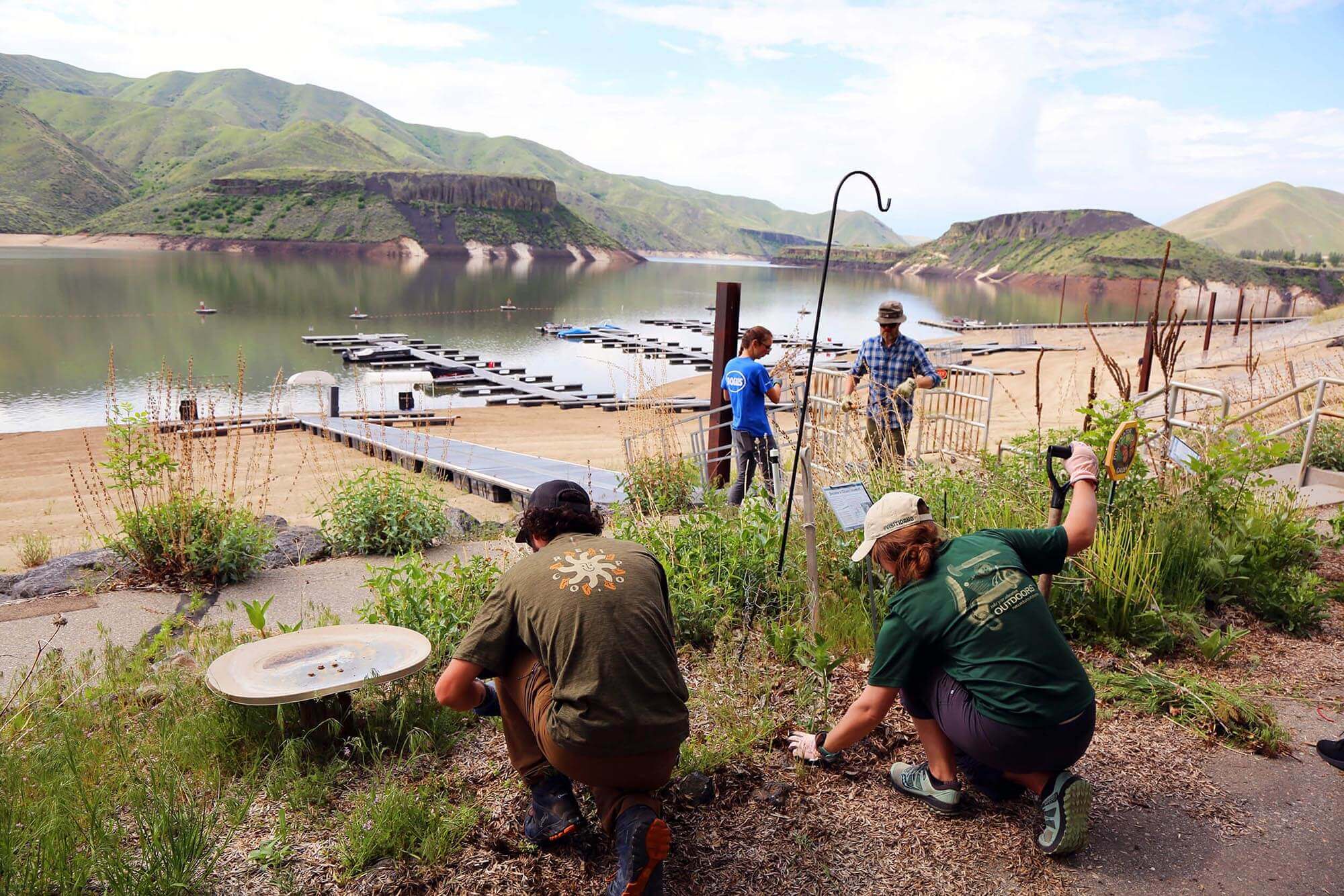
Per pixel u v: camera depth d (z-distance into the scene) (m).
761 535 5.12
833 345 67.31
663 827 2.38
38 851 2.62
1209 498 5.55
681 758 3.35
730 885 2.72
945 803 3.07
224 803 3.06
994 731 2.73
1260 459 5.79
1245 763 3.46
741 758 3.43
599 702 2.39
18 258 179.38
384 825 2.85
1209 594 5.01
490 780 3.26
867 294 173.88
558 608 2.48
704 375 50.66
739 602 4.81
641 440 9.43
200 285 123.94
